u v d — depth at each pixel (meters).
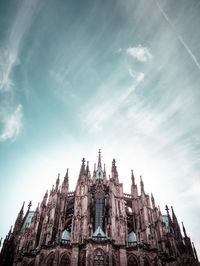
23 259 58.44
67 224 70.69
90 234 56.38
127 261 55.22
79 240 57.97
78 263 53.03
